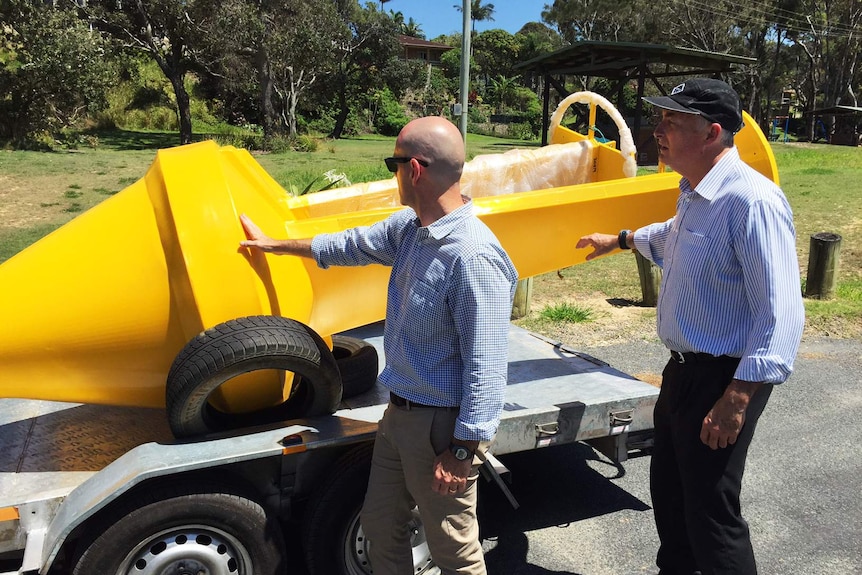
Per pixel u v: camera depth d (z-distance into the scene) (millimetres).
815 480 4168
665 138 2471
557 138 5359
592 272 9539
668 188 3914
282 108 42438
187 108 36375
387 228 2619
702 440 2385
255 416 3004
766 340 2223
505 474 3129
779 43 57469
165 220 2781
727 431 2299
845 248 10773
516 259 3723
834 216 13320
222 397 2836
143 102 44281
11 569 2688
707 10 54500
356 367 3465
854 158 29078
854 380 5730
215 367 2500
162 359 2916
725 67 26781
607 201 3803
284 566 2719
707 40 55781
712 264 2385
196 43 36031
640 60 25609
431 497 2391
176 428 2666
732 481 2484
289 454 2670
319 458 2844
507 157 4797
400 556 2627
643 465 4445
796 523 3723
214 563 2594
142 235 2816
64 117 30219
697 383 2479
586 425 3412
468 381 2193
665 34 56844
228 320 2760
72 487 2664
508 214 3555
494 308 2182
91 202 15211
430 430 2324
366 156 31719
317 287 3283
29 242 11102
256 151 35375
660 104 2375
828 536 3611
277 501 2814
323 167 23750
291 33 37438
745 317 2391
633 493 4094
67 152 27078
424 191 2260
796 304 2244
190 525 2535
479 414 2184
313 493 2812
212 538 2602
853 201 15062
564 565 3389
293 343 2617
